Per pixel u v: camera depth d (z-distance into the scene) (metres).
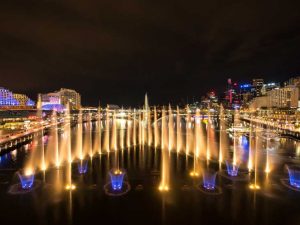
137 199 22.78
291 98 162.75
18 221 19.22
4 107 124.81
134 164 34.53
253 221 19.28
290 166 33.16
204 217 19.83
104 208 21.19
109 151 44.50
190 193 24.02
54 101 194.50
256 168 32.12
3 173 30.17
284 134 65.50
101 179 27.83
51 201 22.39
